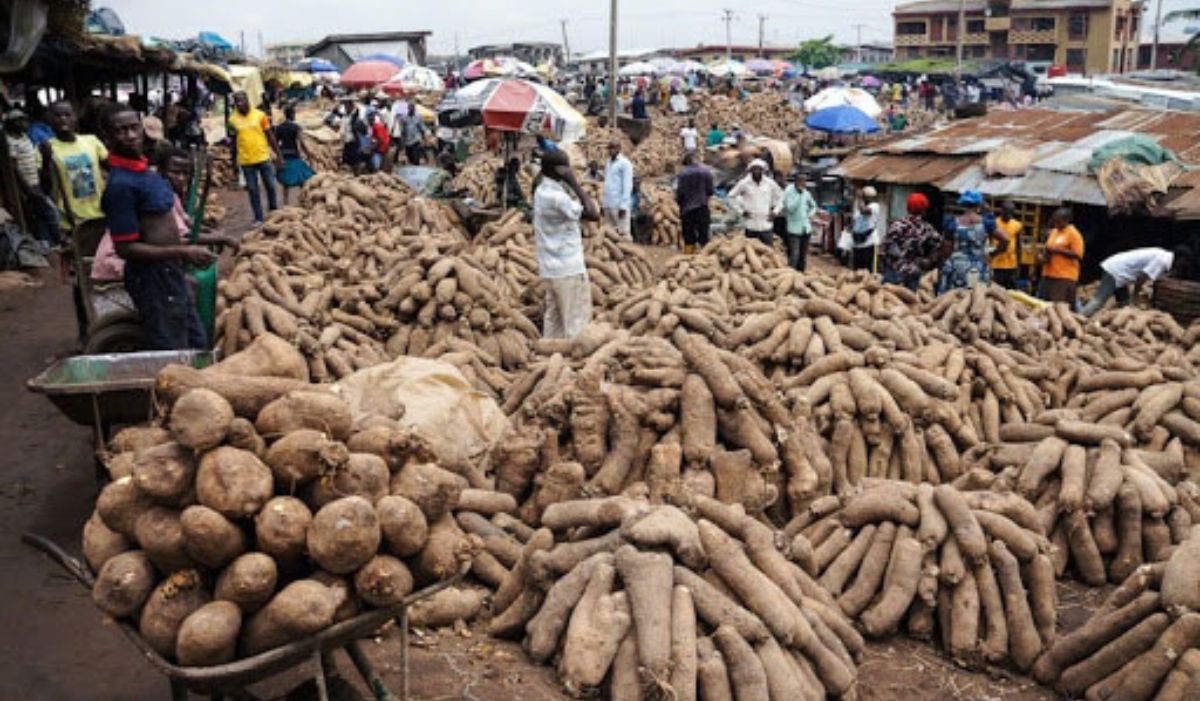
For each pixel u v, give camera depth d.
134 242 6.72
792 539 5.74
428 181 17.52
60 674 4.75
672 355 6.72
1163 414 7.26
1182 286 14.25
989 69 62.03
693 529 4.89
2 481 6.90
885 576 5.49
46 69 17.72
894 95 54.69
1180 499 6.36
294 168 18.67
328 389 3.96
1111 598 5.10
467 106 18.47
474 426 6.72
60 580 5.61
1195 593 4.70
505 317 9.30
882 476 6.66
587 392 6.16
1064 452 6.49
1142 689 4.71
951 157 20.23
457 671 4.80
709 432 5.95
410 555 3.69
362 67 37.25
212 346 8.02
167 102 23.08
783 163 27.09
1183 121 21.31
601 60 75.31
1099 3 78.88
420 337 9.02
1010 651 5.23
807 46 90.50
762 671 4.44
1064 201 17.52
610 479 5.89
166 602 3.44
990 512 5.64
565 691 4.64
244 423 3.57
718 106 43.91
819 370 7.14
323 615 3.39
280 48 84.69
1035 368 8.34
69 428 7.96
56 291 12.64
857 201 17.09
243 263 9.48
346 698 4.16
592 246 12.84
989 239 14.12
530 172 21.95
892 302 9.77
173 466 3.46
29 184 14.24
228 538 3.42
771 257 11.39
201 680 3.33
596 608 4.68
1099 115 22.59
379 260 11.18
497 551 5.63
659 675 4.35
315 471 3.58
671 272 11.38
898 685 5.08
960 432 7.05
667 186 24.88
